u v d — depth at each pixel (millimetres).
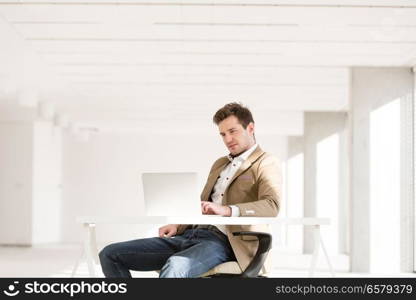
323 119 19031
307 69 12789
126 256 4527
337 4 8570
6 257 15555
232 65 12391
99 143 26438
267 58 11781
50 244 22391
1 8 8828
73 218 26172
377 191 12422
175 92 15578
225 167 4789
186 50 11172
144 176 4641
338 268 13398
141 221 4301
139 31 9945
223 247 4355
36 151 20703
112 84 14492
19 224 20609
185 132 25891
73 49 11125
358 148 12492
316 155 19016
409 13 8930
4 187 20531
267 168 4551
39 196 21156
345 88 14930
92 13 9016
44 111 16875
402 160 12445
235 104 4707
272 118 20828
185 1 8492
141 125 23297
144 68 12711
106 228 26156
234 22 9438
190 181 4488
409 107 12500
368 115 12500
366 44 10750
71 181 26328
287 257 17156
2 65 12492
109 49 11109
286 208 24156
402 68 12523
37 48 11070
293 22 9414
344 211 19047
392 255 12305
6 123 20516
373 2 8461
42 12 8984
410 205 12367
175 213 4543
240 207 4340
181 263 4148
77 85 14656
